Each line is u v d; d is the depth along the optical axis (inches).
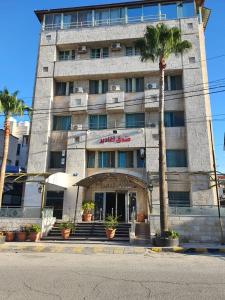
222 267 374.6
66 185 1006.4
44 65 1164.5
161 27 765.9
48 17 1233.4
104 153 1064.8
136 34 1144.2
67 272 332.2
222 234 711.1
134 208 991.0
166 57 766.5
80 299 222.8
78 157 1037.8
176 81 1108.5
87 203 979.9
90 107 1117.7
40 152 1064.8
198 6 1202.0
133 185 995.3
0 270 344.5
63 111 1129.4
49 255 512.7
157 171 982.4
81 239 756.6
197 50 1087.6
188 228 751.7
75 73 1139.9
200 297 228.2
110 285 267.9
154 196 963.3
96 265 388.8
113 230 762.2
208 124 1015.6
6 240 743.1
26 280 287.6
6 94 887.1
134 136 1026.1
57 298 225.1
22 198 1082.7
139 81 1133.7
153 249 592.7
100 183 1024.9
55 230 827.4
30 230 744.3
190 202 963.3
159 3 1165.1
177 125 1059.3
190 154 991.6
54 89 1160.2
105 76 1137.4
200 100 1038.4
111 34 1160.8
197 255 535.2
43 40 1199.6
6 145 874.8
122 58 1126.4
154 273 327.3
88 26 1192.8
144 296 231.5
